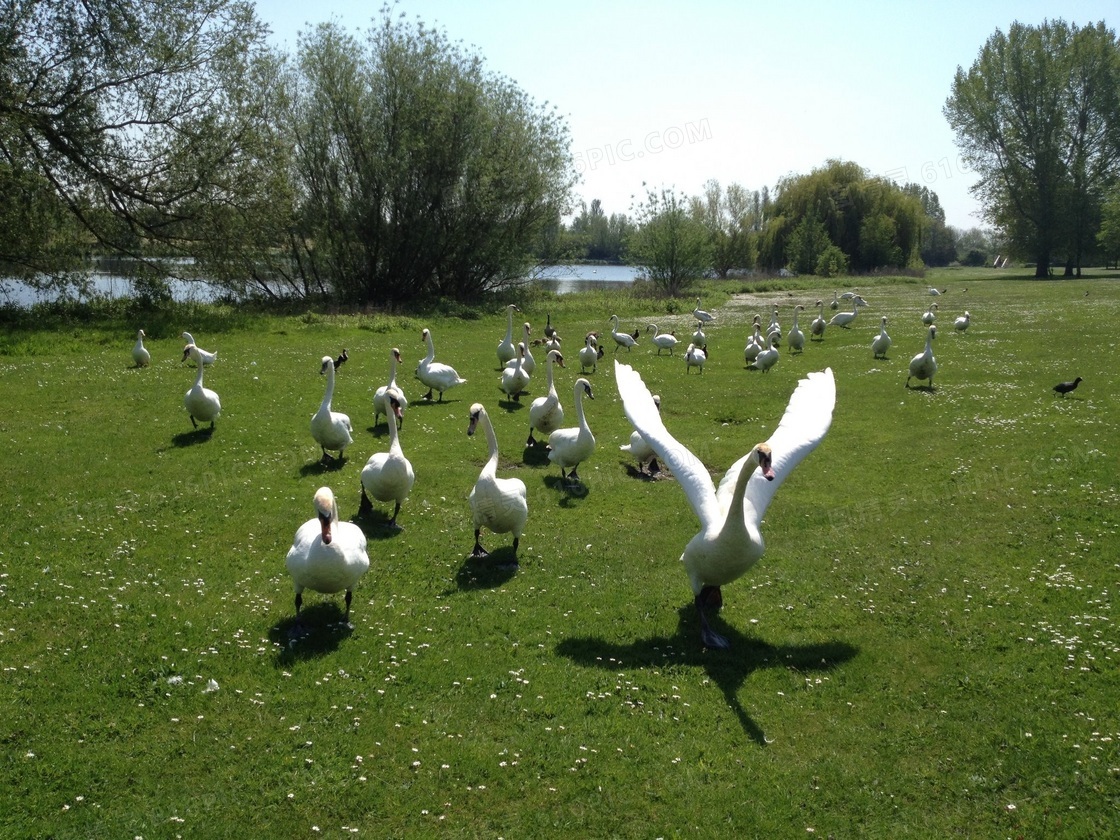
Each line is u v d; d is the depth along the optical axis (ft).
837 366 94.27
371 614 31.83
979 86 264.72
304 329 114.11
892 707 26.20
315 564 29.17
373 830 20.44
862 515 44.42
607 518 44.01
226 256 128.47
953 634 30.91
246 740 23.66
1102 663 28.50
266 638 29.63
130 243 126.62
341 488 47.73
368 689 26.48
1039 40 255.50
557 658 28.84
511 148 167.94
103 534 39.55
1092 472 50.26
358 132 153.28
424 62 155.63
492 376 86.58
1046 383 80.43
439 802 21.43
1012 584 35.22
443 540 39.93
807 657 29.27
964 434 61.16
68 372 77.92
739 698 26.55
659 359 101.86
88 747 23.21
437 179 162.30
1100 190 264.11
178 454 54.08
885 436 61.41
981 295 198.18
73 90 115.75
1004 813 21.38
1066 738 24.40
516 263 175.73
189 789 21.63
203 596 33.01
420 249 163.84
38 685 26.12
